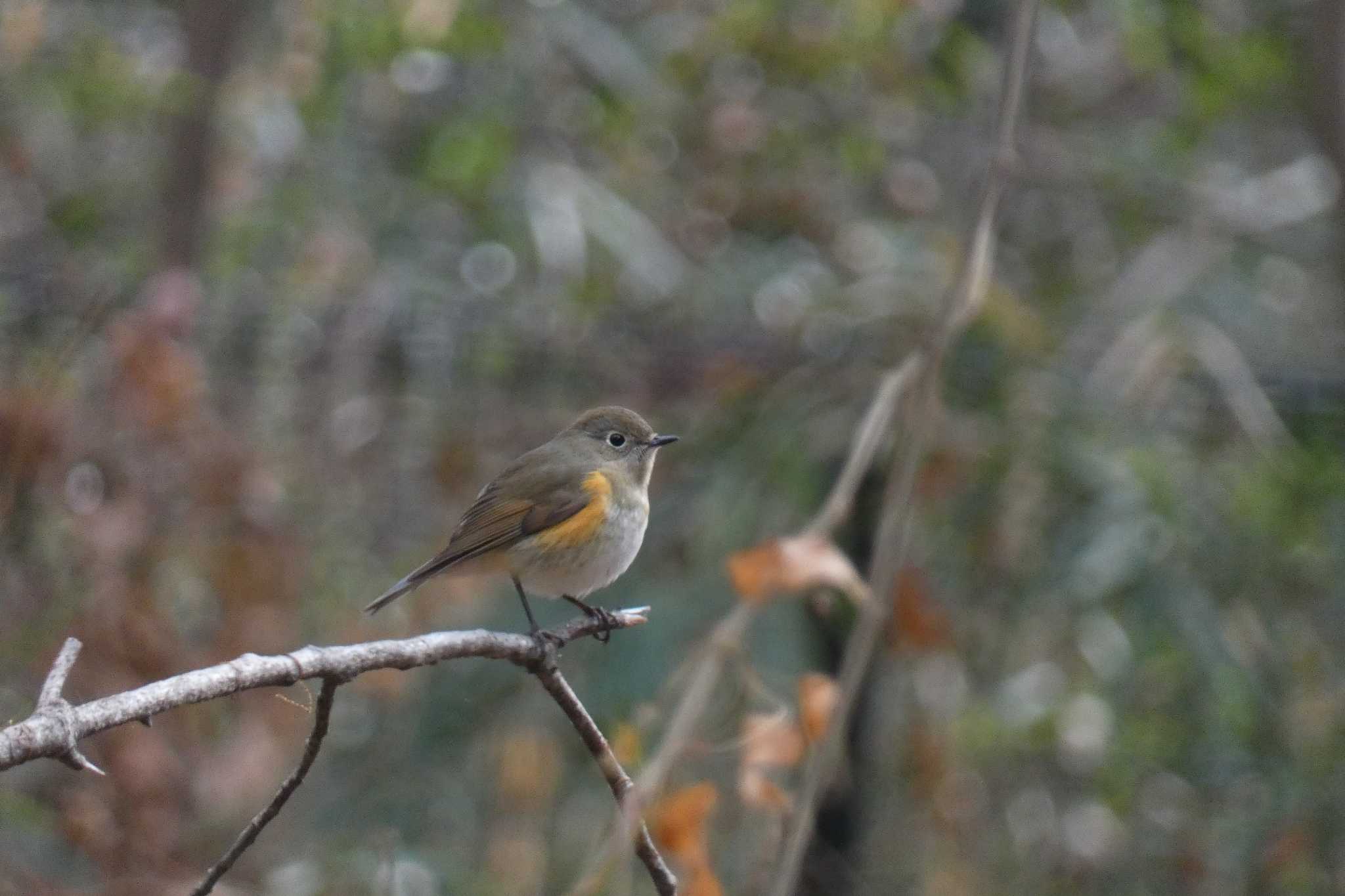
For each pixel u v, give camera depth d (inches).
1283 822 447.2
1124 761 445.7
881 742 446.3
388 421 456.8
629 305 541.3
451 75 549.3
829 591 350.9
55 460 364.5
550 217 522.0
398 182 558.3
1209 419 451.2
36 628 362.6
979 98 603.2
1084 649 441.7
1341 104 481.1
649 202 568.1
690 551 426.9
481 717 442.3
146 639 367.9
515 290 539.2
